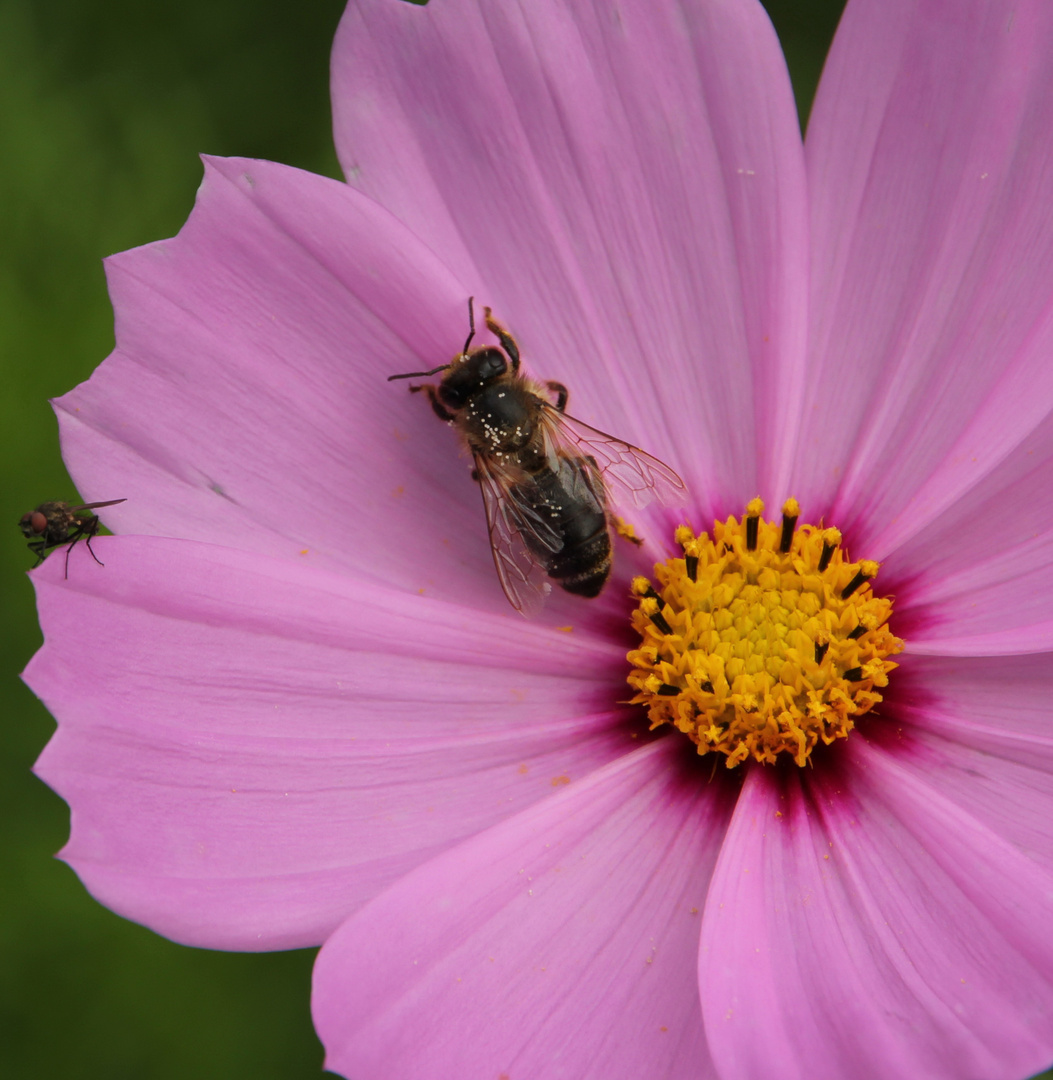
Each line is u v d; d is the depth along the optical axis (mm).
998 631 236
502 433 238
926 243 238
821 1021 225
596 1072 226
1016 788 233
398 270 235
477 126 238
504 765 237
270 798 232
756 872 231
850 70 237
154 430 235
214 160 234
